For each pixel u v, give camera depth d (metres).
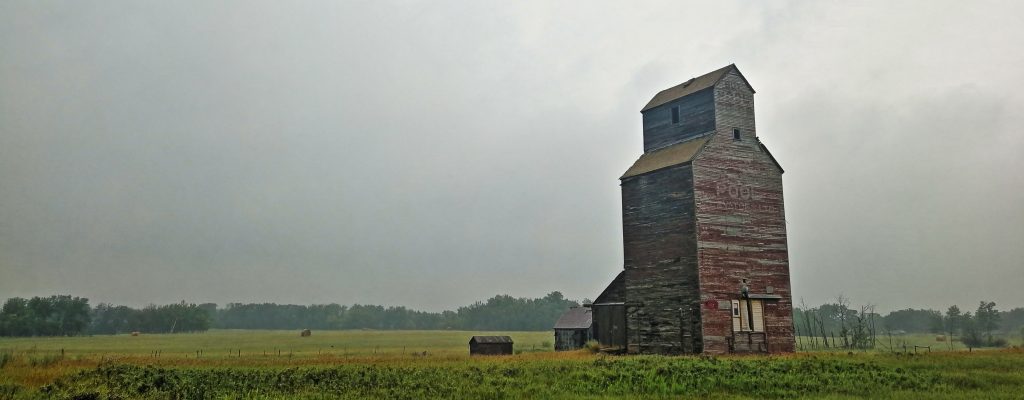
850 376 29.91
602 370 33.31
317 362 48.78
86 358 59.53
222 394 27.50
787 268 51.69
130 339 162.25
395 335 192.62
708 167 49.16
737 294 48.50
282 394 27.50
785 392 25.75
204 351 88.88
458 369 36.84
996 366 34.53
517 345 97.31
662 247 50.19
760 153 52.38
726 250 48.66
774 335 49.78
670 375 30.83
